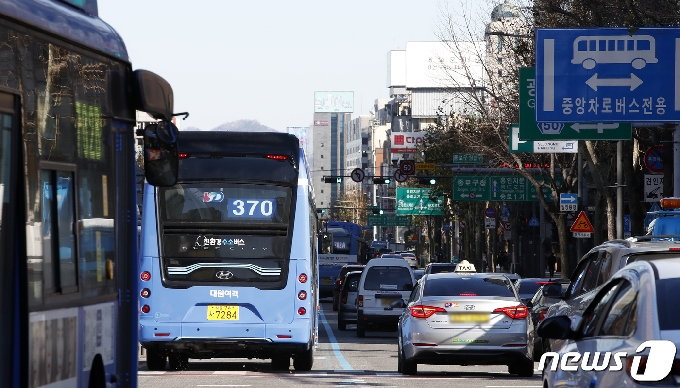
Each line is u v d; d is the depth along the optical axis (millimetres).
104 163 18703
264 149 45188
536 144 99500
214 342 44781
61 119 16625
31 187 15203
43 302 15445
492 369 53094
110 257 18875
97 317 18000
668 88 71250
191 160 45062
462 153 144000
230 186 45156
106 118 18875
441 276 49031
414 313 46844
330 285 154125
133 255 20156
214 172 44969
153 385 41500
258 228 45031
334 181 184125
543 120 71938
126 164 20047
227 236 44969
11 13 14773
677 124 73188
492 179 154500
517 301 46969
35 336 15078
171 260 44969
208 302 44844
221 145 45062
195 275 44969
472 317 46156
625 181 101312
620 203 92188
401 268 86875
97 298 18016
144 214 45094
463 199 155875
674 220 47750
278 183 45188
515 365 49094
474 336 46000
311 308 45906
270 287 44969
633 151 98125
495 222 183625
